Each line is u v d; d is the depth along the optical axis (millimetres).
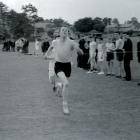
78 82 17578
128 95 13320
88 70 24516
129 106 11023
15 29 140750
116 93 13812
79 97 12836
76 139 7211
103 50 21859
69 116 9539
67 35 10180
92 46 22609
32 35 140875
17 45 60156
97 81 17984
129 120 9039
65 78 10016
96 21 62312
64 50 10156
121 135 7543
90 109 10539
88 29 62406
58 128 8172
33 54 52094
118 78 19375
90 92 14094
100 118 9289
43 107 10859
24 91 14406
